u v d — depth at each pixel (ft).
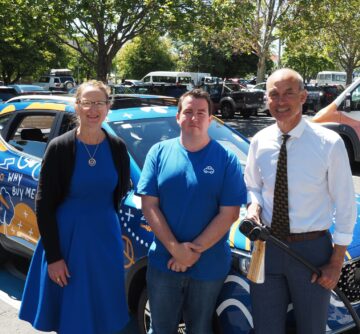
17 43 96.02
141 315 10.57
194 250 8.36
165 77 124.77
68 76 133.90
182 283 8.76
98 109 8.75
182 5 46.06
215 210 8.56
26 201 13.38
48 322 9.06
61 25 44.86
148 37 55.62
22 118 14.64
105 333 9.14
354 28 82.12
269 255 8.39
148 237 10.23
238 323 8.92
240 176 8.57
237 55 146.10
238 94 73.26
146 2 43.60
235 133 14.94
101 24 45.78
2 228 14.40
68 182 8.78
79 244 8.84
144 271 10.62
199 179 8.39
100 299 9.08
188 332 9.16
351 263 9.66
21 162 13.85
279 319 8.55
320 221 8.27
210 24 47.65
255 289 8.55
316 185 8.11
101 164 8.90
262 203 8.75
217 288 8.75
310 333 8.41
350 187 8.07
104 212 9.09
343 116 31.58
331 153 7.99
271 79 8.21
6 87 58.80
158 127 13.07
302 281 8.25
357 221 10.82
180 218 8.52
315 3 68.90
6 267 15.76
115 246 9.22
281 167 8.24
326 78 158.10
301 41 93.61
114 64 183.62
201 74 122.31
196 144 8.54
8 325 12.46
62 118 13.52
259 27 76.79
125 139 12.21
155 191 8.75
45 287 9.01
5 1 43.14
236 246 9.29
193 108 8.46
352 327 9.39
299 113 8.16
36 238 13.16
